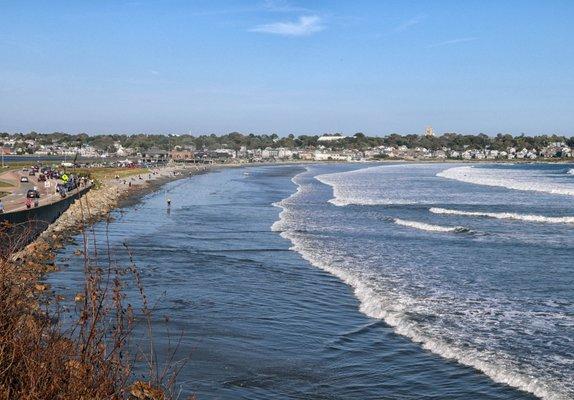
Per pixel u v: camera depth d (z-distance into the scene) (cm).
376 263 2781
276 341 1641
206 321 1822
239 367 1421
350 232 3944
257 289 2286
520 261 2812
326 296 2169
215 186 10575
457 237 3666
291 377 1372
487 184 9625
